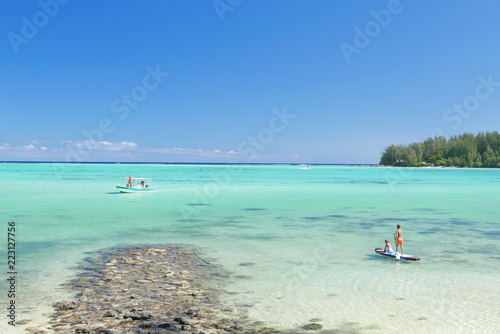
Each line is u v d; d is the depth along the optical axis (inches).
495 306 435.8
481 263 632.4
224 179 3971.5
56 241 795.4
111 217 1164.5
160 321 377.7
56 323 369.7
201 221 1095.6
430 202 1708.9
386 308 428.8
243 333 356.8
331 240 824.3
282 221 1103.0
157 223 1052.5
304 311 417.4
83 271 561.9
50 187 2425.0
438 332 366.3
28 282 506.9
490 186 2920.8
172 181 3484.3
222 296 461.4
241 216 1206.9
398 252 673.6
